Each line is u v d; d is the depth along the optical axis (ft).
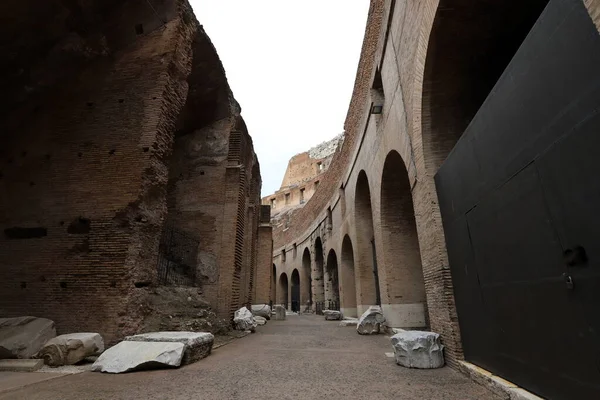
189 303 26.08
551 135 8.23
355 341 26.17
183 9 27.32
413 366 15.53
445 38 16.40
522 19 15.57
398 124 24.36
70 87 25.14
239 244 37.14
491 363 12.12
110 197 21.42
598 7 6.48
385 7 26.32
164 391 11.33
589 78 6.88
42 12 22.71
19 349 16.12
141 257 20.93
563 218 7.93
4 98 24.13
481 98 18.24
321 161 178.09
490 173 11.62
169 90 24.73
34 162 23.09
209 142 40.22
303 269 98.32
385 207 33.50
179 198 37.96
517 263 10.18
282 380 13.12
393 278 31.89
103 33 25.90
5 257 20.84
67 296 19.49
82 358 15.98
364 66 39.14
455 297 15.71
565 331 8.07
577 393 7.69
